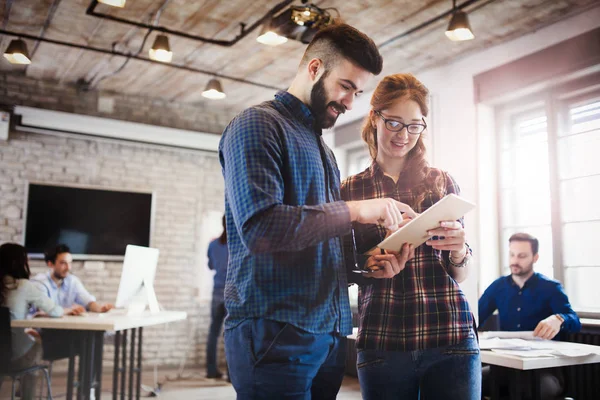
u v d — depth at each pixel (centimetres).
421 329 148
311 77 134
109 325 310
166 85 616
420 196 159
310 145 132
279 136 124
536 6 407
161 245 652
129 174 643
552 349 222
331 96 133
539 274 348
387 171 167
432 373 149
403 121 157
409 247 142
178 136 653
